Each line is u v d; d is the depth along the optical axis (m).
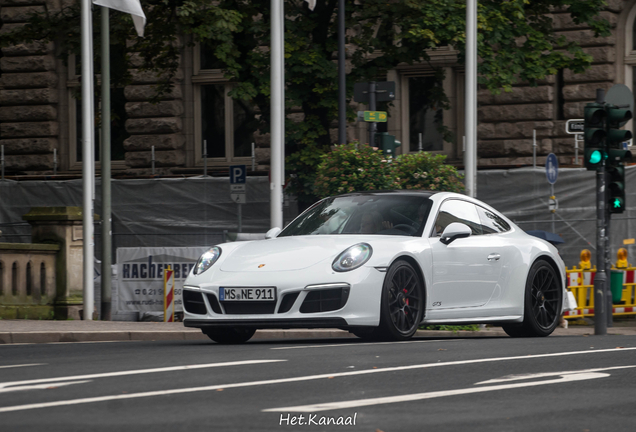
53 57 72.00
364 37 50.44
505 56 49.41
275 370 16.00
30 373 15.76
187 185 58.78
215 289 22.45
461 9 47.12
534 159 57.75
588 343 21.81
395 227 24.61
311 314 21.69
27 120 72.19
